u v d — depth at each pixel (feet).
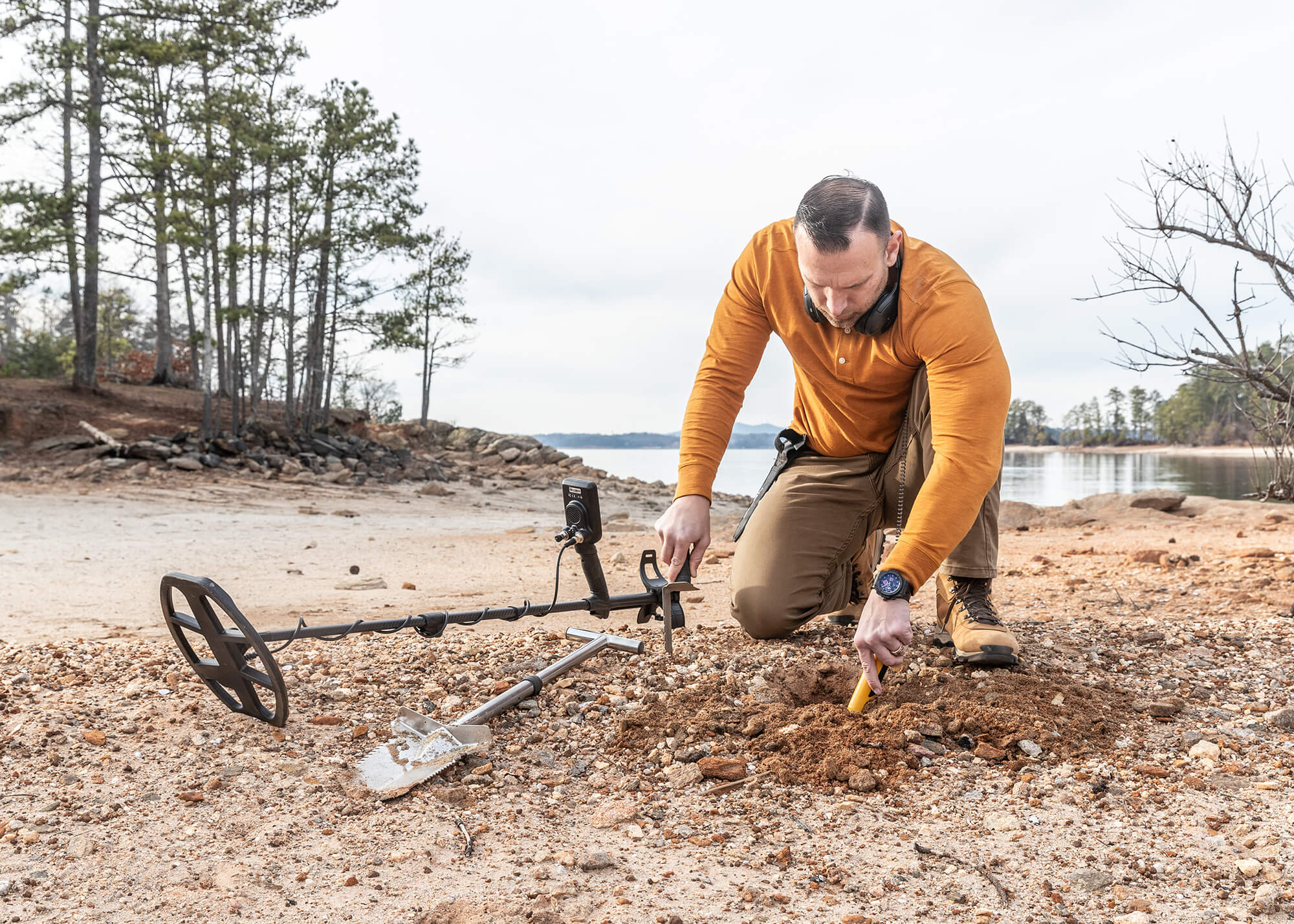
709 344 9.70
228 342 84.17
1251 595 13.46
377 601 16.44
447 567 22.44
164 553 26.53
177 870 5.76
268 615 14.80
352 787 6.99
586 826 6.53
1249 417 28.14
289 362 84.74
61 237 73.61
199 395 92.68
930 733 7.79
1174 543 23.44
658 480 92.12
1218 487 95.55
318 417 92.63
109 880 5.61
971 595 9.63
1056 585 15.66
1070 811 6.63
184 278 81.87
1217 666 9.80
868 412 9.50
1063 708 8.30
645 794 7.04
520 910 5.32
